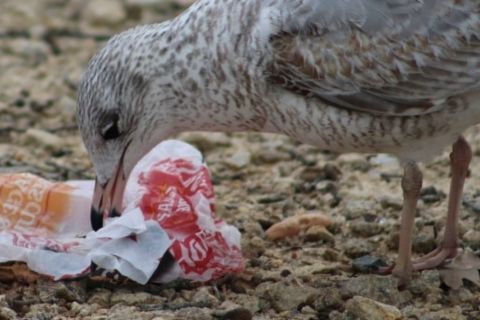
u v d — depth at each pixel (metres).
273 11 12.20
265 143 17.34
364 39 12.10
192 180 13.11
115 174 12.93
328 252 13.45
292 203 15.10
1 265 12.63
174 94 12.70
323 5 12.19
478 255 13.32
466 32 11.95
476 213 14.44
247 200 15.41
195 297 12.20
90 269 12.41
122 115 12.73
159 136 12.99
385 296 12.23
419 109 12.08
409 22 12.05
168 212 12.83
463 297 12.40
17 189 13.19
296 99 12.28
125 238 12.48
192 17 12.59
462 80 12.00
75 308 11.97
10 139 17.69
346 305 11.90
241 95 12.45
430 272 12.72
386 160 16.48
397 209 14.71
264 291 12.29
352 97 12.15
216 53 12.36
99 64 12.77
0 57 21.03
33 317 11.81
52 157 17.05
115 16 22.83
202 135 17.33
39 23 22.75
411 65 12.05
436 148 12.43
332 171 15.98
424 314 11.90
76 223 13.15
